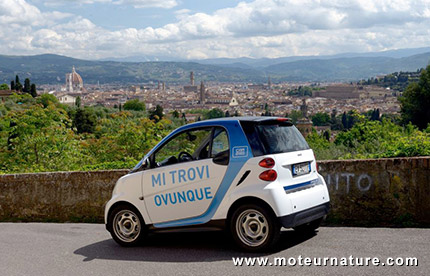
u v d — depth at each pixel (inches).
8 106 3378.4
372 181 308.8
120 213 296.0
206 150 269.4
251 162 251.3
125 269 244.4
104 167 571.8
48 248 307.6
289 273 215.8
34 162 767.7
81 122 2452.0
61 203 422.3
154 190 282.4
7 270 258.2
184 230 272.2
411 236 265.0
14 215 434.3
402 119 1791.3
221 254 256.7
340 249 246.5
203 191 265.6
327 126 6884.8
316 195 261.1
